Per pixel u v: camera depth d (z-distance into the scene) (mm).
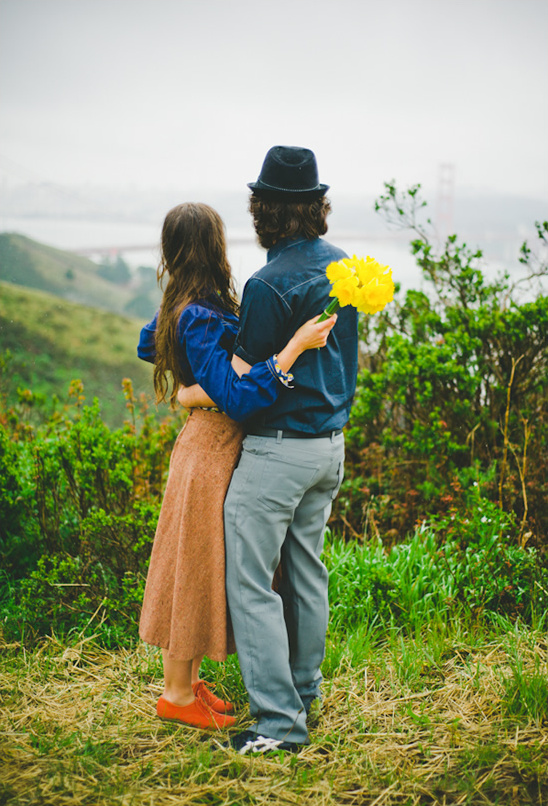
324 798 1799
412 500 3643
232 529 1997
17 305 21422
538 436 3680
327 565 3080
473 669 2432
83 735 2094
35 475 3221
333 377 2012
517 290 3879
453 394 3812
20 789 1820
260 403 1857
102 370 18203
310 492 2062
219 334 1977
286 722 2018
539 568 2895
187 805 1782
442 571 2939
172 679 2141
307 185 1979
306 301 1938
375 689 2363
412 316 4113
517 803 1769
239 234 30828
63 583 2855
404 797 1809
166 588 2102
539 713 2137
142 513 3002
